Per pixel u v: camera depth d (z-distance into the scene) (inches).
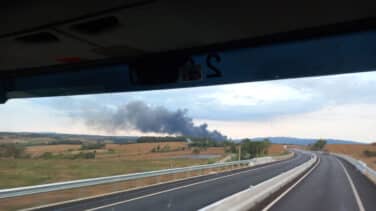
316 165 1876.2
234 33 160.2
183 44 175.8
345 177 1112.2
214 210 297.1
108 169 1210.6
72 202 519.5
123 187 782.5
